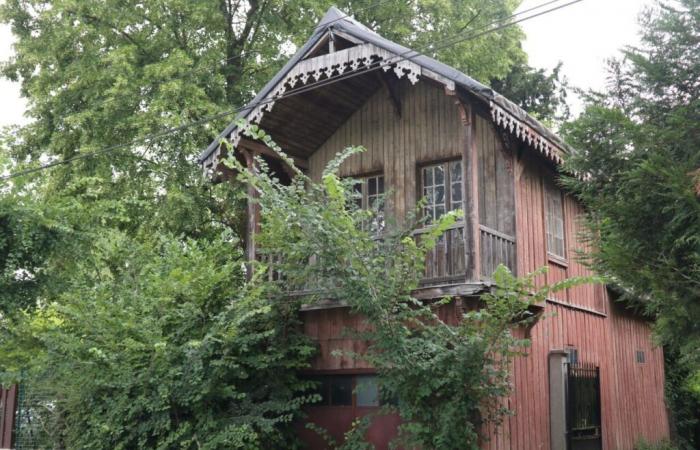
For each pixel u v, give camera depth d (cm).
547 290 995
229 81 2025
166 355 1127
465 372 1003
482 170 1314
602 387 1550
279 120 1388
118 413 1152
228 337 1124
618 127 991
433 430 1020
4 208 1202
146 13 1917
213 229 1936
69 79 1878
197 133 1761
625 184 943
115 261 1384
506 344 1018
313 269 1080
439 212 1332
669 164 901
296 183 1134
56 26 1873
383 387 1095
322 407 1289
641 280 917
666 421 1855
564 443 1309
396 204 1375
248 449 1129
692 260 895
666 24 1009
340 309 1294
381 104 1427
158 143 1778
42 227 1241
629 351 1723
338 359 1280
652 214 921
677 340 923
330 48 1253
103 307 1205
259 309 1112
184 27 1908
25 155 1922
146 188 1833
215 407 1173
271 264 1164
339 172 1455
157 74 1739
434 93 1369
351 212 1123
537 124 1220
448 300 1084
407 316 1048
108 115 1758
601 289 1623
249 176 1090
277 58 2011
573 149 1066
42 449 1426
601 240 1006
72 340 1175
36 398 1473
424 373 1015
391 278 1034
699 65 983
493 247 1202
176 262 1242
